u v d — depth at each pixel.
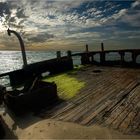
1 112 5.59
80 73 10.31
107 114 5.00
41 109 5.61
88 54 13.15
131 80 8.31
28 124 4.70
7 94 5.38
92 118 4.80
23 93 5.84
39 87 6.30
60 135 4.02
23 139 3.98
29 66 8.91
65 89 7.41
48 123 4.62
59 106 5.75
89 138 3.87
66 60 11.15
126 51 11.64
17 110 5.21
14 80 8.41
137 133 4.00
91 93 6.78
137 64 11.34
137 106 5.41
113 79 8.65
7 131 4.40
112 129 4.20
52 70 10.27
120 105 5.55
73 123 4.57
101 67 12.04
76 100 6.17
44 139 3.90
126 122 4.50
